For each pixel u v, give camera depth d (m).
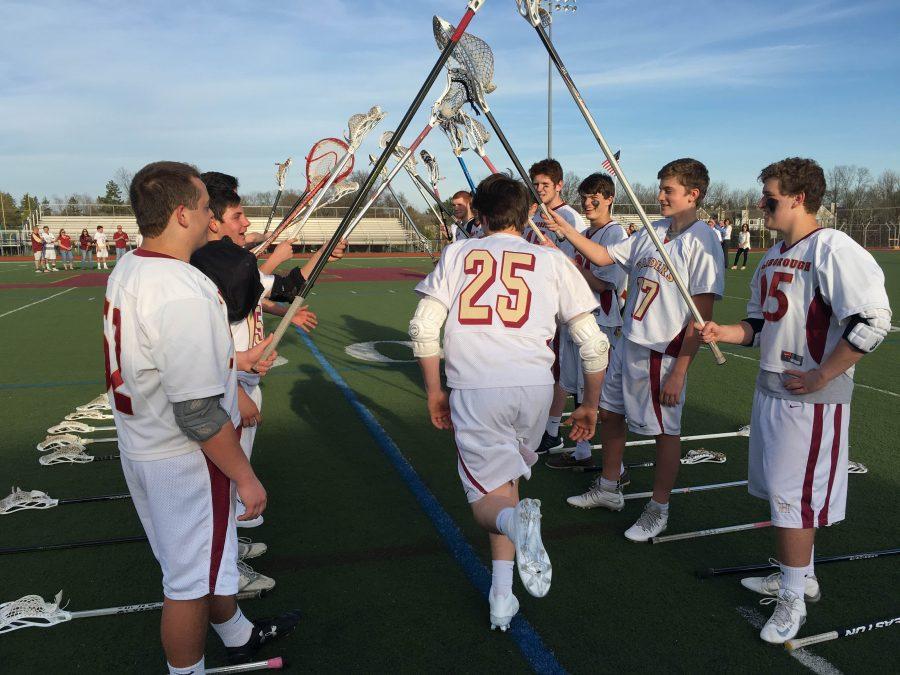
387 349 8.42
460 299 2.43
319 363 7.50
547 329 2.43
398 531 3.38
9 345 8.64
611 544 3.24
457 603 2.73
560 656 2.37
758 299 2.77
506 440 2.37
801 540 2.47
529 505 2.00
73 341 8.94
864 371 6.89
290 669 2.31
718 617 2.62
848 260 2.31
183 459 1.83
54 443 4.58
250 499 1.85
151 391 1.77
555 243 4.55
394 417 5.36
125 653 2.41
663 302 3.13
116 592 2.82
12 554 3.14
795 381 2.42
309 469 4.22
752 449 2.68
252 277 2.47
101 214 36.72
